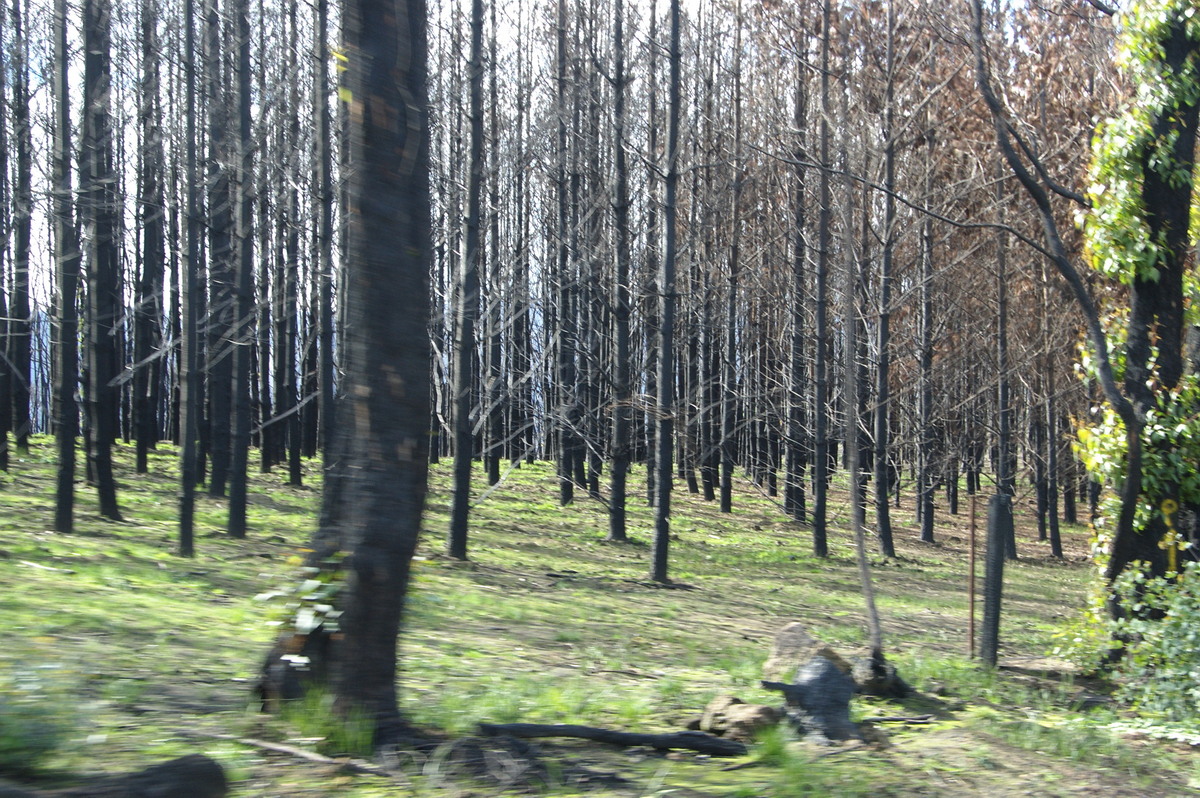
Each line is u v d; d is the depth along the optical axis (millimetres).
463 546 16891
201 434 26438
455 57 18938
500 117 22062
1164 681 9242
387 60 4996
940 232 26203
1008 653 12414
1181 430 10750
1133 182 11055
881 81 22219
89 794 3650
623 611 13164
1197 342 11664
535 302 22781
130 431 37000
